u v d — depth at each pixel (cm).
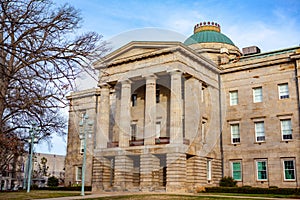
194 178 3697
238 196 2845
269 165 4175
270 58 4359
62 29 880
